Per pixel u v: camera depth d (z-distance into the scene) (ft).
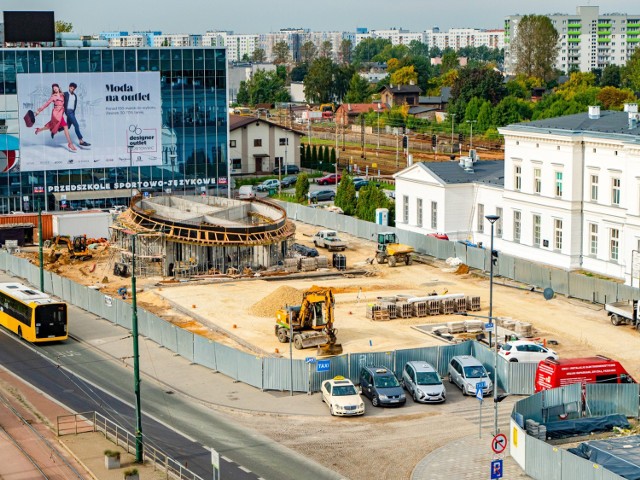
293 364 218.59
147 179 453.99
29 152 430.61
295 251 368.27
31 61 425.28
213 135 463.42
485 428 195.83
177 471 172.76
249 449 185.78
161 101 451.12
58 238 383.86
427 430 195.11
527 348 234.17
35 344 262.47
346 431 195.31
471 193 382.63
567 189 333.21
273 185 545.85
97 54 435.94
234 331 268.82
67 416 200.34
